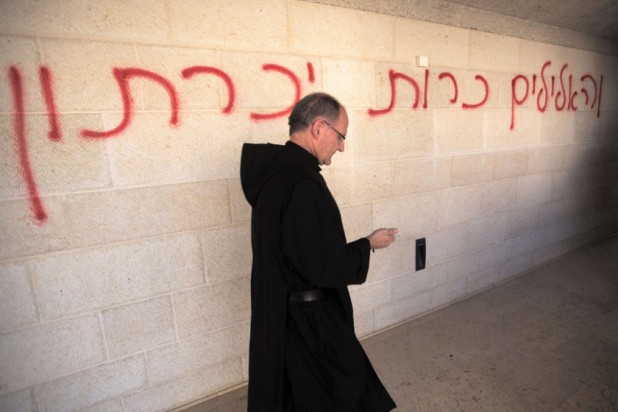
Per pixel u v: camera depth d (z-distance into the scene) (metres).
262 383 1.23
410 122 2.50
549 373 2.10
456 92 2.71
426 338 2.52
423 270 2.79
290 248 1.13
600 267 3.61
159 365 1.84
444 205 2.81
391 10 2.29
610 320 2.64
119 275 1.68
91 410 1.71
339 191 2.28
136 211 1.68
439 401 1.92
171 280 1.81
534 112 3.30
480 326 2.64
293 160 1.22
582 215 4.07
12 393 1.54
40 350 1.57
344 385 1.25
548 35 3.26
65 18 1.44
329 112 1.27
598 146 4.04
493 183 3.11
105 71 1.53
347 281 1.19
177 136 1.72
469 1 2.62
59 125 1.48
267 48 1.89
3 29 1.35
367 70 2.25
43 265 1.53
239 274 2.00
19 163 1.44
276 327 1.20
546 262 3.80
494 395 1.94
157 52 1.62
